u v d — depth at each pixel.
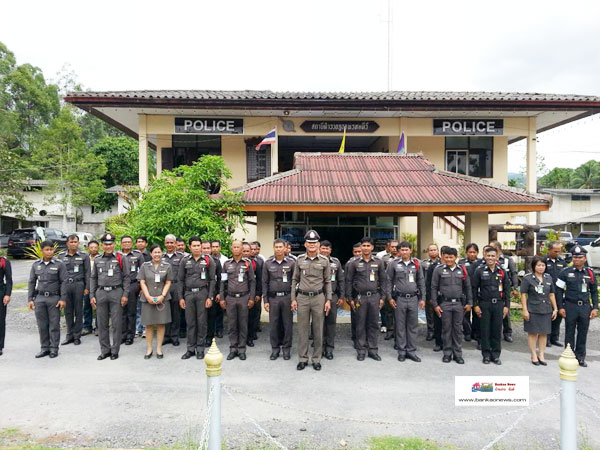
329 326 7.03
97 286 6.93
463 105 15.18
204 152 17.44
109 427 4.50
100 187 30.41
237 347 6.96
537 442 4.25
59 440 4.23
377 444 4.18
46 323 6.93
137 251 8.14
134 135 19.89
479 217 9.48
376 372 6.31
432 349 7.62
